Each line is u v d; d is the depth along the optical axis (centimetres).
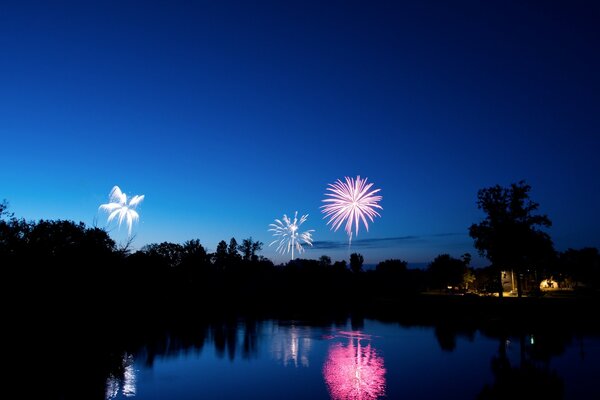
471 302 8062
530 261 7219
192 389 2592
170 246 11550
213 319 7081
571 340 4381
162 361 3494
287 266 13762
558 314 6103
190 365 3328
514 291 10256
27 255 4075
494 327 5547
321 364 3366
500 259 7144
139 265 6197
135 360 3525
